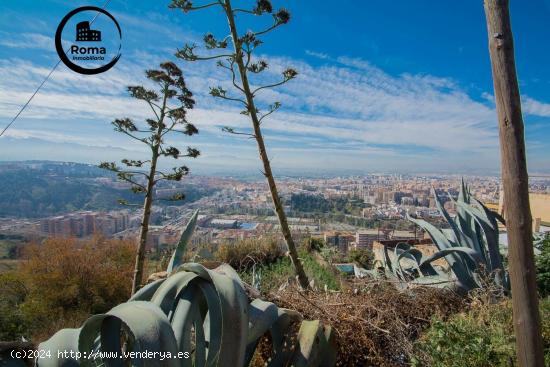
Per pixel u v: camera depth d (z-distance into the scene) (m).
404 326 2.72
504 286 3.36
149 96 4.04
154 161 4.21
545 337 2.17
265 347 2.63
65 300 7.53
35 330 6.53
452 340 2.14
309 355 2.05
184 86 4.16
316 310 2.71
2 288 7.77
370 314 2.75
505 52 1.54
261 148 3.68
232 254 7.98
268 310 2.16
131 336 1.87
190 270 2.05
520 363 1.60
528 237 1.54
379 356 2.41
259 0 3.29
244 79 3.54
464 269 3.53
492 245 3.54
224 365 1.75
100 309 7.79
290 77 3.51
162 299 2.00
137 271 4.24
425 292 3.12
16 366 1.80
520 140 1.53
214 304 1.92
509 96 1.53
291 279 3.97
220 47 3.39
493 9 1.55
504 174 1.57
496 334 2.17
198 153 4.31
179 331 1.88
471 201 4.30
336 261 7.65
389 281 3.25
